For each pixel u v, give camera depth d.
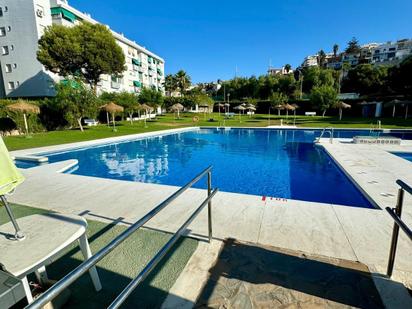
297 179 7.04
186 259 2.26
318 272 2.04
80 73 26.66
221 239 2.63
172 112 43.94
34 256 1.41
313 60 85.88
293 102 36.84
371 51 68.69
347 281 1.92
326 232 2.78
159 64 56.88
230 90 56.78
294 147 12.42
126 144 13.79
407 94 30.30
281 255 2.30
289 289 1.85
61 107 16.86
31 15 26.56
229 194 4.16
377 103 28.17
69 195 4.33
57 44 23.67
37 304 0.67
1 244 1.53
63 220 1.84
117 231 2.92
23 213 3.55
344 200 5.36
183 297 1.80
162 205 1.48
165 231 2.86
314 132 18.06
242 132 19.23
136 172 8.33
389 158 7.69
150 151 11.95
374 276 1.97
